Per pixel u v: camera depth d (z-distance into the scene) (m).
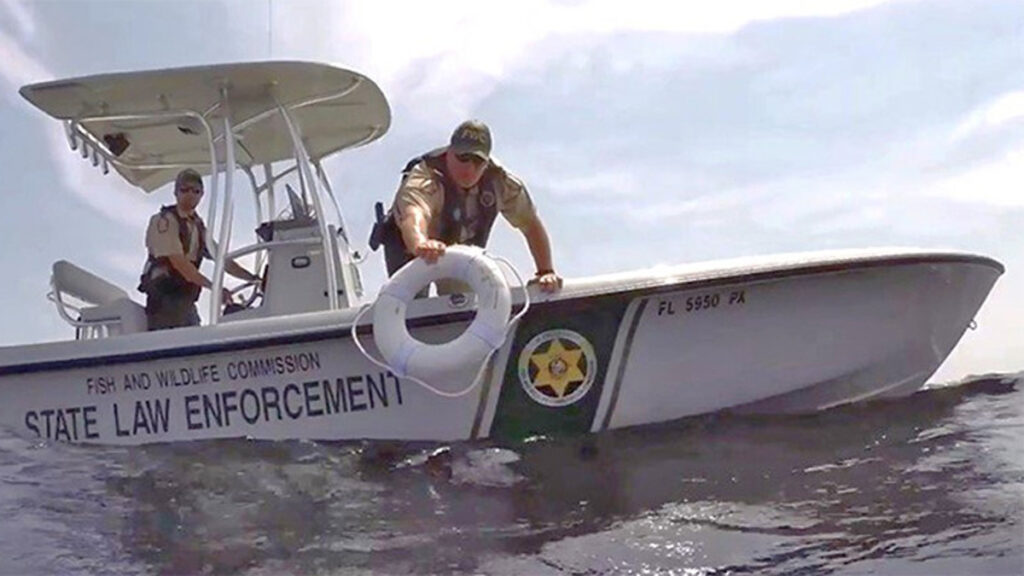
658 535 3.06
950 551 2.76
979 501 3.19
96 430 4.53
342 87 5.04
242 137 5.74
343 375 4.37
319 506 3.52
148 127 5.45
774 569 2.73
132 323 5.03
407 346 4.06
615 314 4.28
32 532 3.28
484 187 4.51
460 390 4.29
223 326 4.41
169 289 5.09
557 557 2.92
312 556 3.02
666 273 4.25
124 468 4.04
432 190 4.39
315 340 4.32
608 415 4.35
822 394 4.51
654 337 4.32
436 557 2.97
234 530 3.28
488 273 4.08
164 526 3.34
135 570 2.95
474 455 4.11
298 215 5.06
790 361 4.41
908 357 4.56
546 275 4.26
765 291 4.32
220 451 4.24
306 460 4.11
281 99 5.10
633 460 3.91
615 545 2.99
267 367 4.41
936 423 4.28
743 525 3.11
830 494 3.36
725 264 4.29
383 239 4.71
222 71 4.78
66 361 4.51
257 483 3.80
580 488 3.62
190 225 5.22
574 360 4.30
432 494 3.63
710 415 4.42
